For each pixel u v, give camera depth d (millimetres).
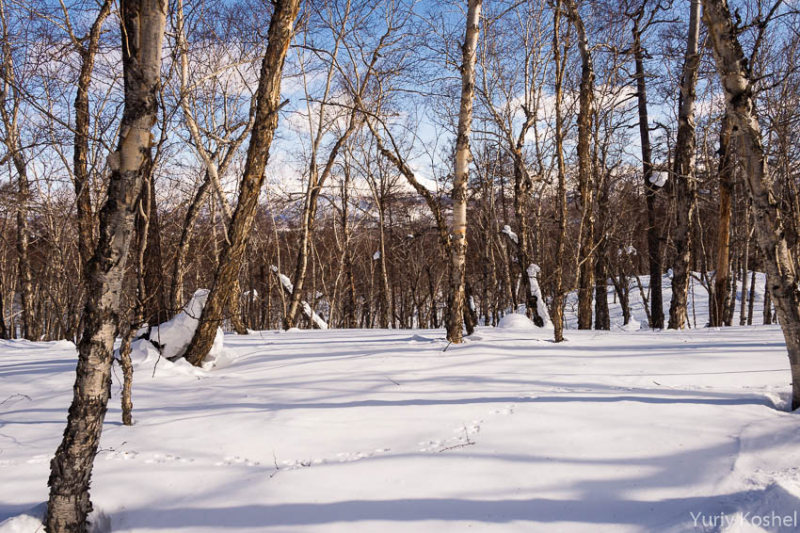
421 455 4035
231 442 4496
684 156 12445
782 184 13648
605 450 3930
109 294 3258
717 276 13883
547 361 6879
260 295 29266
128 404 5008
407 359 7293
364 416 4945
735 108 4617
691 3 12031
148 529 3318
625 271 23609
